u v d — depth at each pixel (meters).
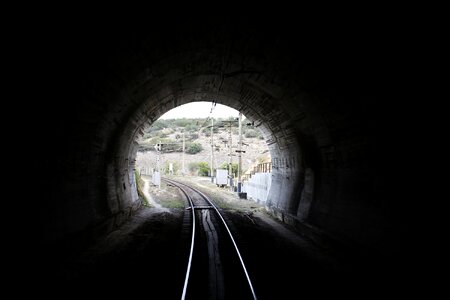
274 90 11.12
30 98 5.75
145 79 10.25
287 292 5.78
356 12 5.50
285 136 13.92
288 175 15.16
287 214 13.61
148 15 6.57
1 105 4.99
